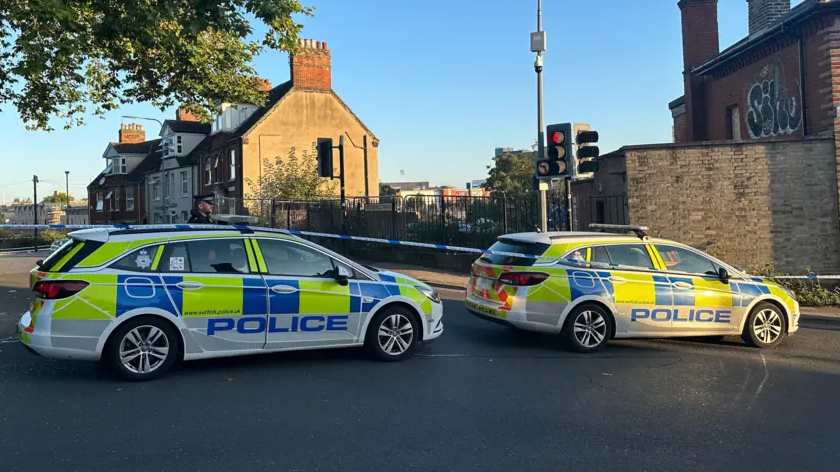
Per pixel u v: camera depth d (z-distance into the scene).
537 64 13.64
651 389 6.25
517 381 6.48
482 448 4.61
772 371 7.03
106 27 11.41
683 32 19.62
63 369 6.62
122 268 6.12
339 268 6.98
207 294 6.33
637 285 7.94
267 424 5.06
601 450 4.60
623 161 14.61
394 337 7.23
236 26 11.27
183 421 5.09
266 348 6.61
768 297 8.33
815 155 13.30
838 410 5.60
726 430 5.05
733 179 13.55
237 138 33.62
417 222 18.86
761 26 16.66
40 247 45.91
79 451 4.44
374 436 4.83
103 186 56.25
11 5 12.19
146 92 16.17
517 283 7.82
